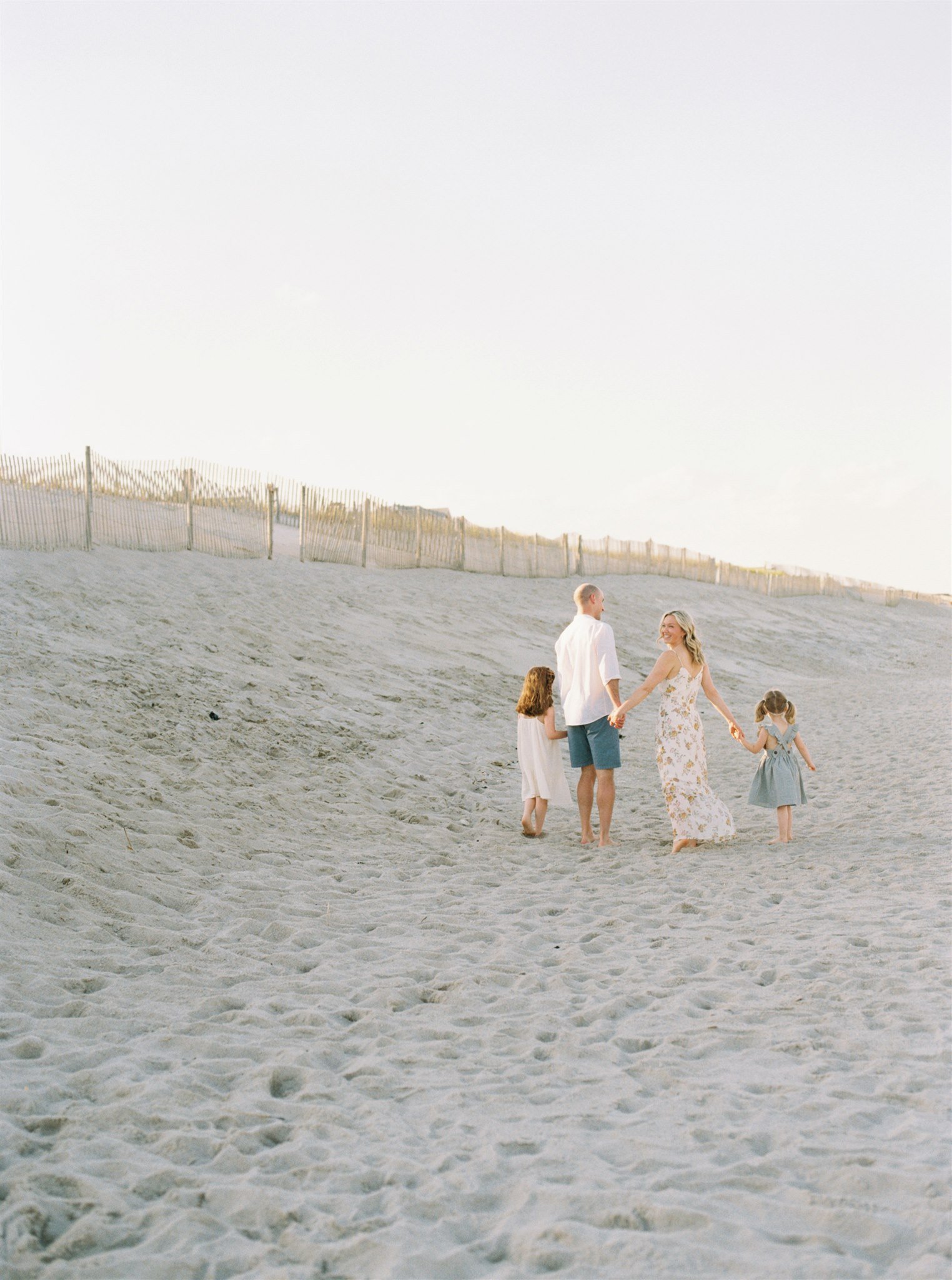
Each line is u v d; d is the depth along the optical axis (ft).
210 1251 9.05
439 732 42.75
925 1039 13.62
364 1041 14.02
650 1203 9.55
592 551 117.60
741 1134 11.03
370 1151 10.85
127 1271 8.69
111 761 27.22
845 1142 10.77
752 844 26.84
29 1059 13.08
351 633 57.00
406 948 18.12
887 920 19.17
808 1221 9.36
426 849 26.12
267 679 42.57
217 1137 11.09
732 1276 8.51
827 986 15.71
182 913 19.57
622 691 67.41
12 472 54.49
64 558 51.98
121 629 42.91
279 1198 9.82
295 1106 11.87
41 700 30.81
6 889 18.13
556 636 77.36
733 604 123.65
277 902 20.52
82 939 17.39
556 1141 11.02
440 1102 12.05
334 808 28.78
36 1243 9.05
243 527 73.20
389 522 84.64
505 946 18.16
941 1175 9.96
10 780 22.90
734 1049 13.56
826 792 34.24
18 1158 10.58
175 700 35.19
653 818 31.65
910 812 29.91
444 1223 9.39
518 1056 13.52
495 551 98.63
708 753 46.57
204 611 50.57
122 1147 10.87
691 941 18.38
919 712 56.90
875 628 137.18
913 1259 8.71
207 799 26.71
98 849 20.95
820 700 70.79
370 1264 8.78
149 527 61.00
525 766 28.45
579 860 25.49
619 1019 14.76
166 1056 13.35
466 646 64.18
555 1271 8.68
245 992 15.81
